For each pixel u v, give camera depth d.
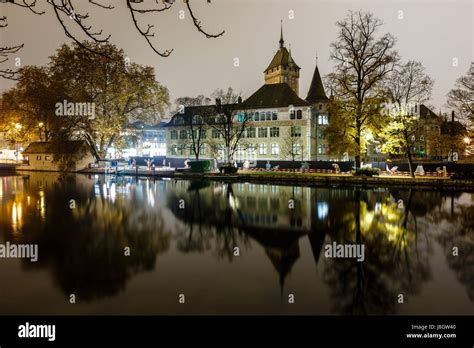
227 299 10.59
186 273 12.73
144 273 12.72
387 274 12.62
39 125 67.56
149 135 100.19
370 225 19.88
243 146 69.94
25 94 57.34
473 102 35.78
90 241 16.95
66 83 51.38
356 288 11.41
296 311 9.86
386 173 43.38
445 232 18.17
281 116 68.38
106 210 24.92
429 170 44.06
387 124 36.69
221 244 16.56
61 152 57.88
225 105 58.78
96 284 11.74
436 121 42.94
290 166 56.56
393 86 37.25
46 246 16.08
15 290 11.20
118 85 51.53
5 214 23.52
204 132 68.50
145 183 42.69
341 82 37.38
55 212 24.19
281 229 19.28
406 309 10.04
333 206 25.77
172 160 70.31
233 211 24.36
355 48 38.59
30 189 36.81
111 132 53.97
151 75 53.97
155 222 21.12
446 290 11.21
